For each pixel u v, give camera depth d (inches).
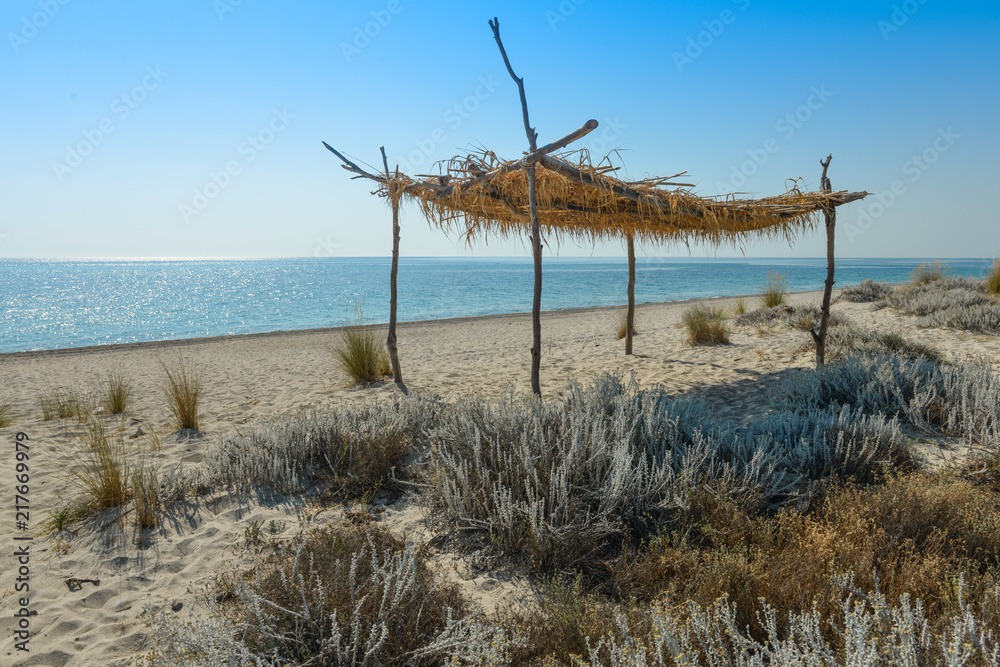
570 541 115.6
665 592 91.3
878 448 148.3
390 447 179.3
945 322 362.6
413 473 167.2
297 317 1035.3
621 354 394.3
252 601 89.2
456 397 278.8
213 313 1128.8
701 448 150.7
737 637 68.9
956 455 151.9
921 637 66.1
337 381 345.4
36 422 257.1
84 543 134.4
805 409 199.9
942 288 542.0
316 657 80.8
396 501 155.6
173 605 107.0
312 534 128.4
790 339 374.9
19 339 788.6
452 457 151.2
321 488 165.0
